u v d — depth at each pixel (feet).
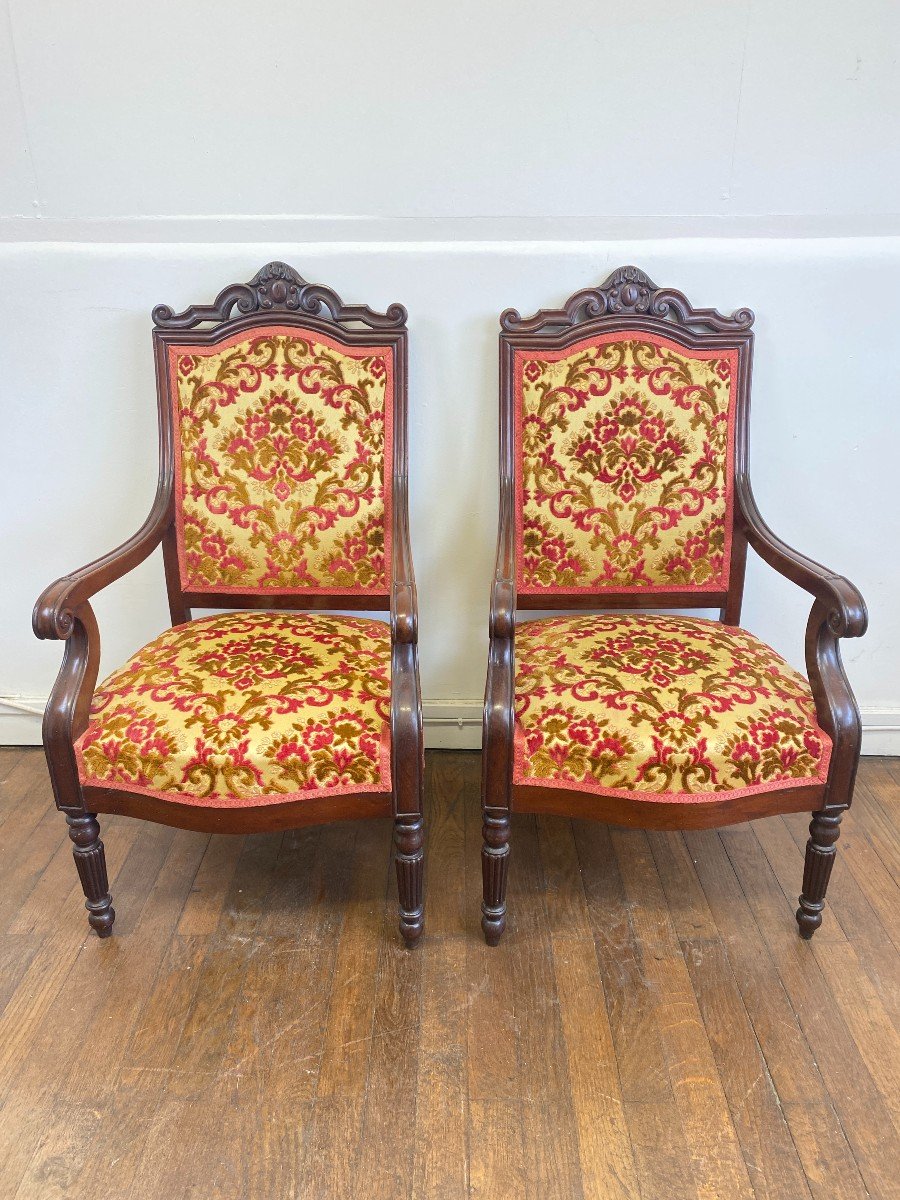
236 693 3.99
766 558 4.59
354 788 3.89
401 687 3.89
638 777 3.84
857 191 4.73
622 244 4.91
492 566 5.68
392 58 4.50
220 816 3.91
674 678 4.10
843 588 3.84
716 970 4.26
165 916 4.63
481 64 4.51
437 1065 3.76
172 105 4.61
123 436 5.37
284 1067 3.75
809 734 3.89
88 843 4.17
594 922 4.58
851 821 5.39
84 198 4.80
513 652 4.06
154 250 4.94
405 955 4.35
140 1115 3.54
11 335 5.12
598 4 4.37
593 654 4.31
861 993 4.12
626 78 4.53
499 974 4.23
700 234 4.89
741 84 4.53
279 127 4.65
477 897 4.77
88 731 3.95
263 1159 3.37
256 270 4.99
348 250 4.94
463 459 5.41
